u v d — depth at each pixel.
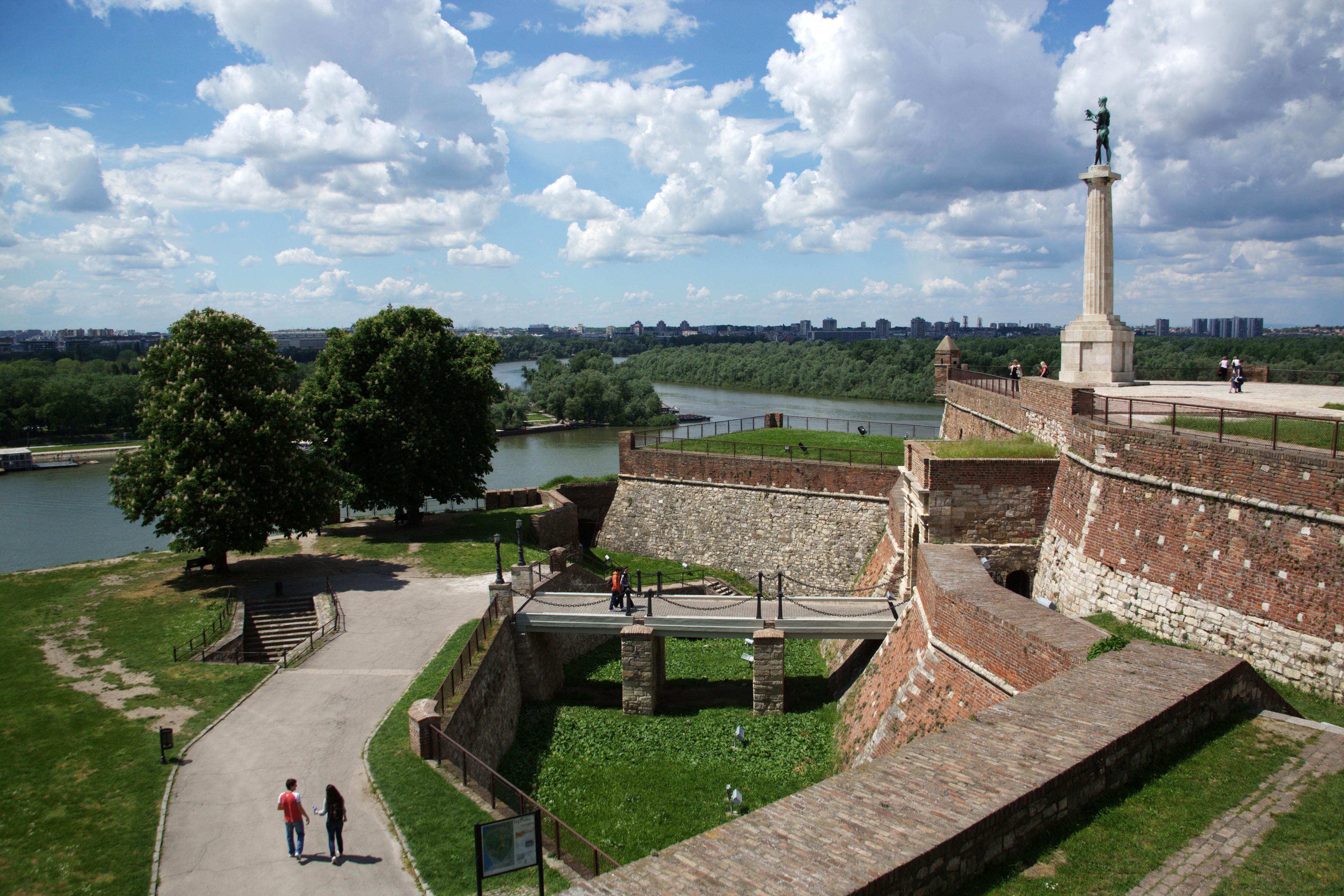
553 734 28.77
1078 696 14.54
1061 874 11.21
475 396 52.16
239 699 25.27
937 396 59.88
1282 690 17.94
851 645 33.06
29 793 19.73
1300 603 17.97
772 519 49.00
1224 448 20.08
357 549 45.19
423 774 20.62
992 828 11.26
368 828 18.38
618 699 32.19
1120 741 13.05
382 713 24.27
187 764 21.27
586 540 56.97
